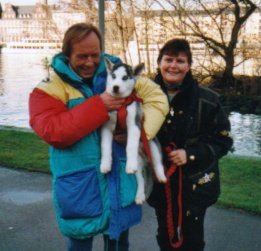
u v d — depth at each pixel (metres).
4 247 3.60
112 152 2.40
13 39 125.69
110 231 2.37
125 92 2.36
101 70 2.45
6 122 15.81
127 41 21.55
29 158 6.21
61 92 2.37
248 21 22.91
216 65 22.75
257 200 4.45
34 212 4.34
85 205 2.31
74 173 2.32
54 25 22.52
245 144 12.01
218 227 3.90
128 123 2.40
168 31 21.53
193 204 2.75
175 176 2.77
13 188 5.04
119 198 2.37
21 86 28.64
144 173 2.64
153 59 22.27
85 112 2.24
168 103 2.61
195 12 21.50
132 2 20.91
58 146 2.29
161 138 2.77
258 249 3.52
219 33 22.78
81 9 20.95
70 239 2.50
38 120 2.29
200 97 2.69
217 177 2.81
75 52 2.34
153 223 4.03
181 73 2.63
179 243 2.80
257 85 20.33
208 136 2.78
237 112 18.12
